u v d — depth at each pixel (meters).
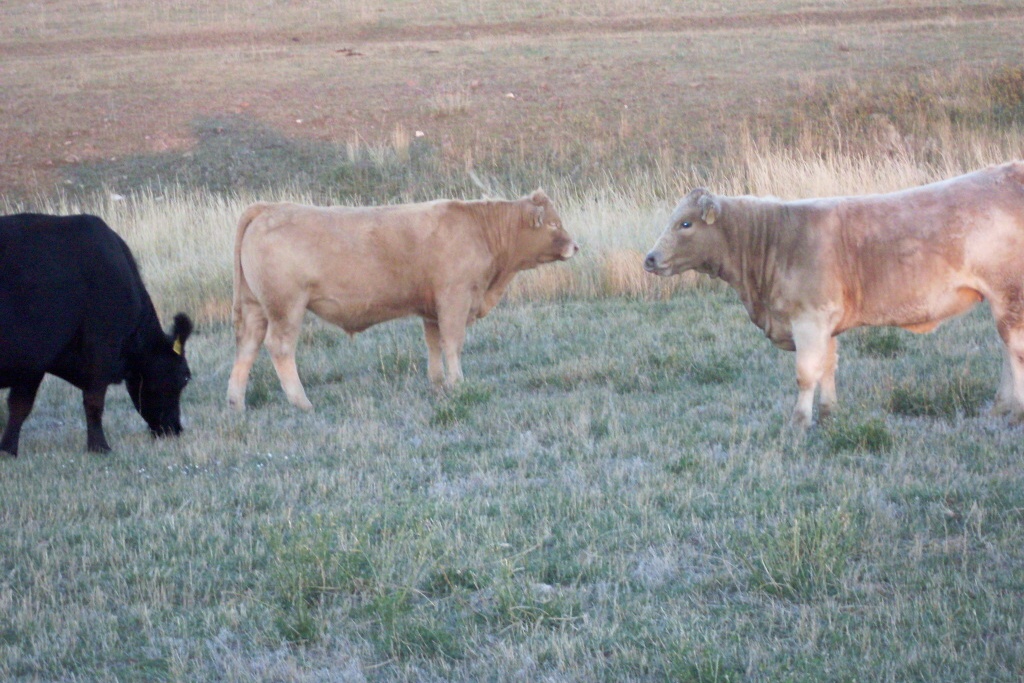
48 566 7.30
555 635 6.07
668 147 26.92
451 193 25.55
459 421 10.62
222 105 31.47
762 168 21.59
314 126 29.81
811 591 6.52
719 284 17.06
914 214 9.46
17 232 9.62
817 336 9.64
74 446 10.79
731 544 7.22
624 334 14.25
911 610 6.20
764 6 42.12
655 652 5.89
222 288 17.47
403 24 42.22
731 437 9.59
